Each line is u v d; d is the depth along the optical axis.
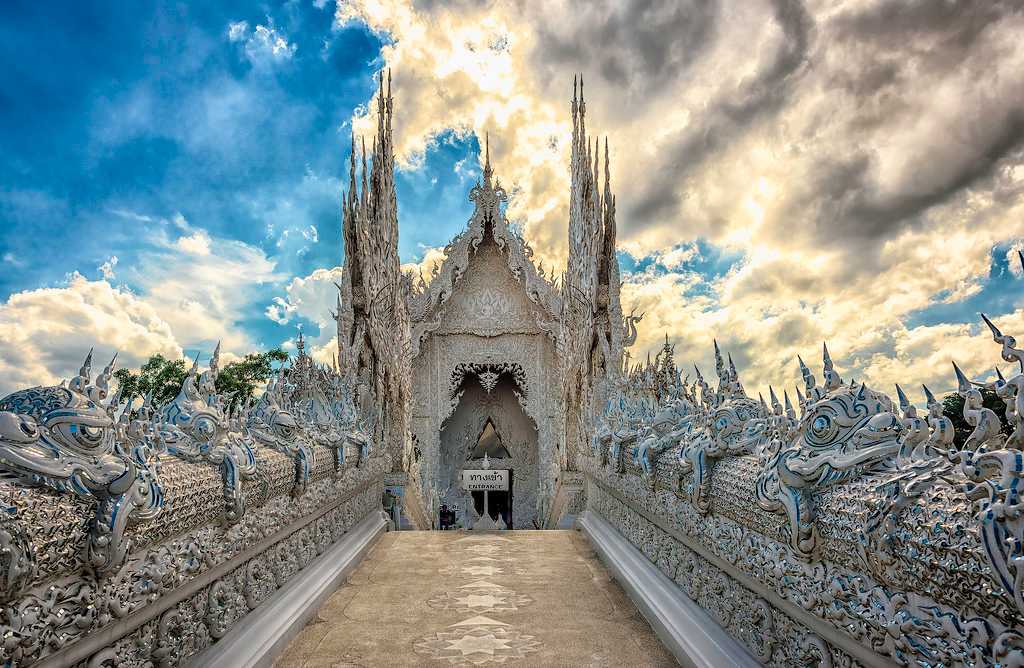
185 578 2.64
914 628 1.64
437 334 15.54
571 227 12.77
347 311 10.84
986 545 1.34
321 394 6.18
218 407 3.32
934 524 1.58
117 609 2.13
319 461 4.95
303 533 4.86
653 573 4.73
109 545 1.99
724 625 3.26
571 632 4.24
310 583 4.87
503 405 17.50
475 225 14.93
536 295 14.65
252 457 3.41
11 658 1.67
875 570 1.82
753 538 2.73
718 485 3.15
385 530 8.89
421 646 3.98
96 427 2.09
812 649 2.31
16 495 1.76
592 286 11.49
